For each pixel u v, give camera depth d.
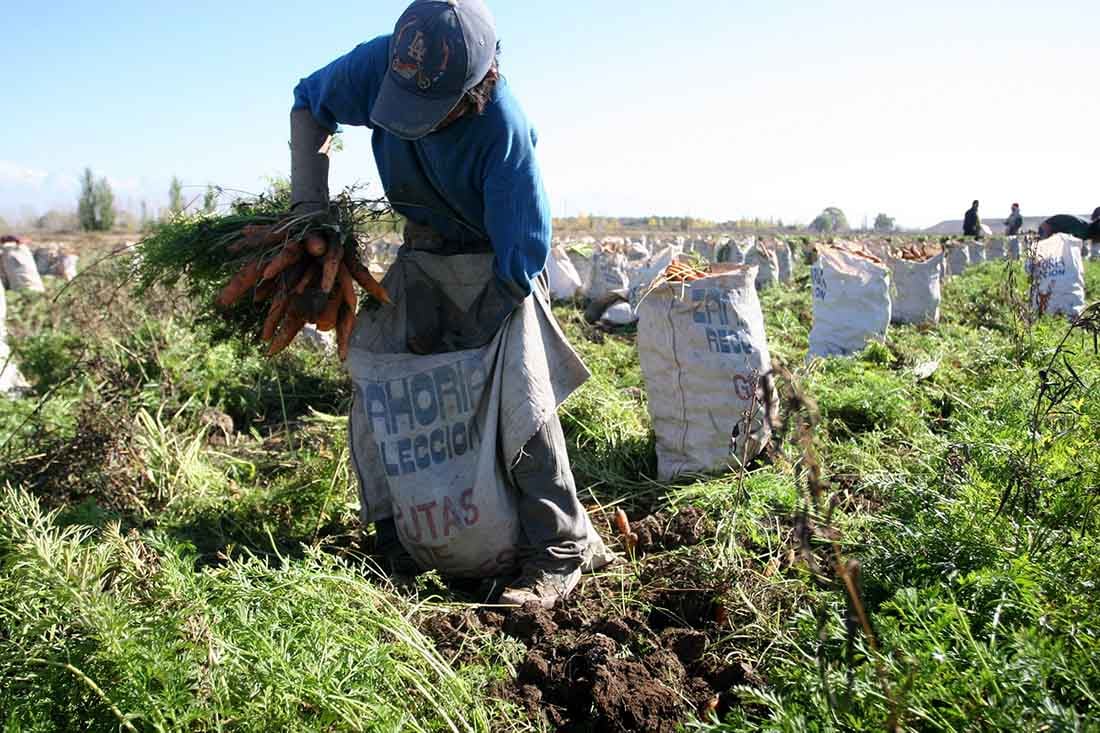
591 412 6.20
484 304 4.04
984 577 2.94
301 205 3.94
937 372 7.65
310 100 3.99
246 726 2.45
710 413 5.42
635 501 5.27
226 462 5.65
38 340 8.36
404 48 3.45
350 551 4.34
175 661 2.49
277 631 2.81
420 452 4.00
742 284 5.55
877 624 2.83
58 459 4.67
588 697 3.06
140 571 3.04
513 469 4.03
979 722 2.34
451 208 4.11
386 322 4.23
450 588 4.09
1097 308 3.90
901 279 11.27
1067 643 2.64
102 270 6.88
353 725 2.50
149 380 6.65
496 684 3.14
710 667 3.24
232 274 4.05
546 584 3.90
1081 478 3.62
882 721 2.38
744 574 3.72
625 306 11.83
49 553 2.90
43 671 2.53
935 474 4.22
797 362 8.90
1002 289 12.13
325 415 6.45
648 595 3.84
